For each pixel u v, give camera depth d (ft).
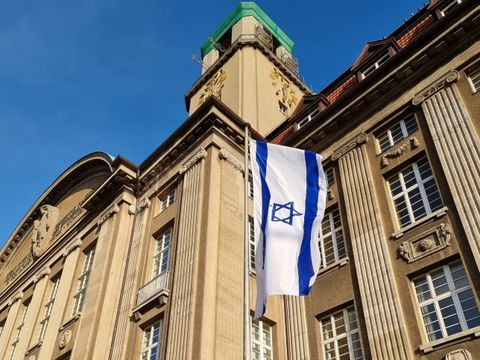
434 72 47.52
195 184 53.57
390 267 40.04
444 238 37.76
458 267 36.45
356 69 61.21
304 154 39.70
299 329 44.93
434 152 42.91
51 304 70.59
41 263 80.07
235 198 53.26
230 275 45.96
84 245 68.59
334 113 55.47
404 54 50.14
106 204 67.67
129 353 46.93
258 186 37.06
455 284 35.99
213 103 58.23
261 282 32.65
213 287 43.52
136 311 49.65
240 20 112.47
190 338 40.16
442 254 37.35
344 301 42.52
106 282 55.47
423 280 38.27
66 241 75.25
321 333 43.57
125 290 53.98
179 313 43.19
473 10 45.55
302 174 38.70
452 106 43.34
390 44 57.06
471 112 41.86
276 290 31.96
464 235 36.65
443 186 40.27
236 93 89.66
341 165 51.44
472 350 31.78
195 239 47.50
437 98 45.24
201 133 58.39
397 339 36.27
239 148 58.85
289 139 58.95
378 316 38.52
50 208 88.74
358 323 40.19
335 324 42.98
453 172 39.68
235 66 96.32
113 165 67.26
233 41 110.11
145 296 50.01
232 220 50.88
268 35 112.27
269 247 33.94
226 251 47.42
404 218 42.88
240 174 56.39
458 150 40.40
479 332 31.86
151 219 59.21
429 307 36.65
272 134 67.26
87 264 66.33
